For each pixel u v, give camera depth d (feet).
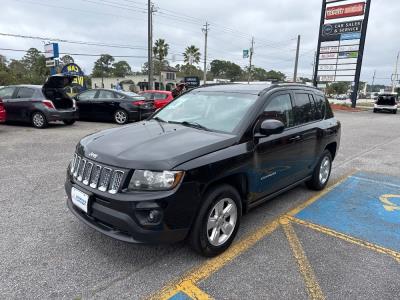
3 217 13.20
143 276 9.60
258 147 11.82
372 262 10.75
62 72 66.39
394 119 72.28
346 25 102.63
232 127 11.73
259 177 12.14
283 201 16.16
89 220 10.18
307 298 8.87
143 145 10.17
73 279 9.34
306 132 14.97
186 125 12.68
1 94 38.40
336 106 110.01
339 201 16.37
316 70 111.65
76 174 10.71
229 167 10.46
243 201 11.87
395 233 12.93
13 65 255.91
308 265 10.46
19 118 37.45
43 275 9.47
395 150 31.50
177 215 9.29
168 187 9.08
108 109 42.78
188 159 9.52
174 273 9.79
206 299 8.73
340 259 10.88
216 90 14.39
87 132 35.32
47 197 15.52
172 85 222.48
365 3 97.50
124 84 233.14
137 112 42.50
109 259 10.38
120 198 9.07
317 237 12.41
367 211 15.14
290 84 15.11
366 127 52.90
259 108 12.34
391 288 9.39
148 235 9.05
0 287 8.89
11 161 22.12
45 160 22.53
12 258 10.26
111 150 9.98
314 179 17.21
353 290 9.25
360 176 21.36
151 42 102.68
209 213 10.18
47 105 36.58
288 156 13.80
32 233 11.90
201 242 10.12
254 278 9.70
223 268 10.14
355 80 104.73
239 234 12.46
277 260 10.71
